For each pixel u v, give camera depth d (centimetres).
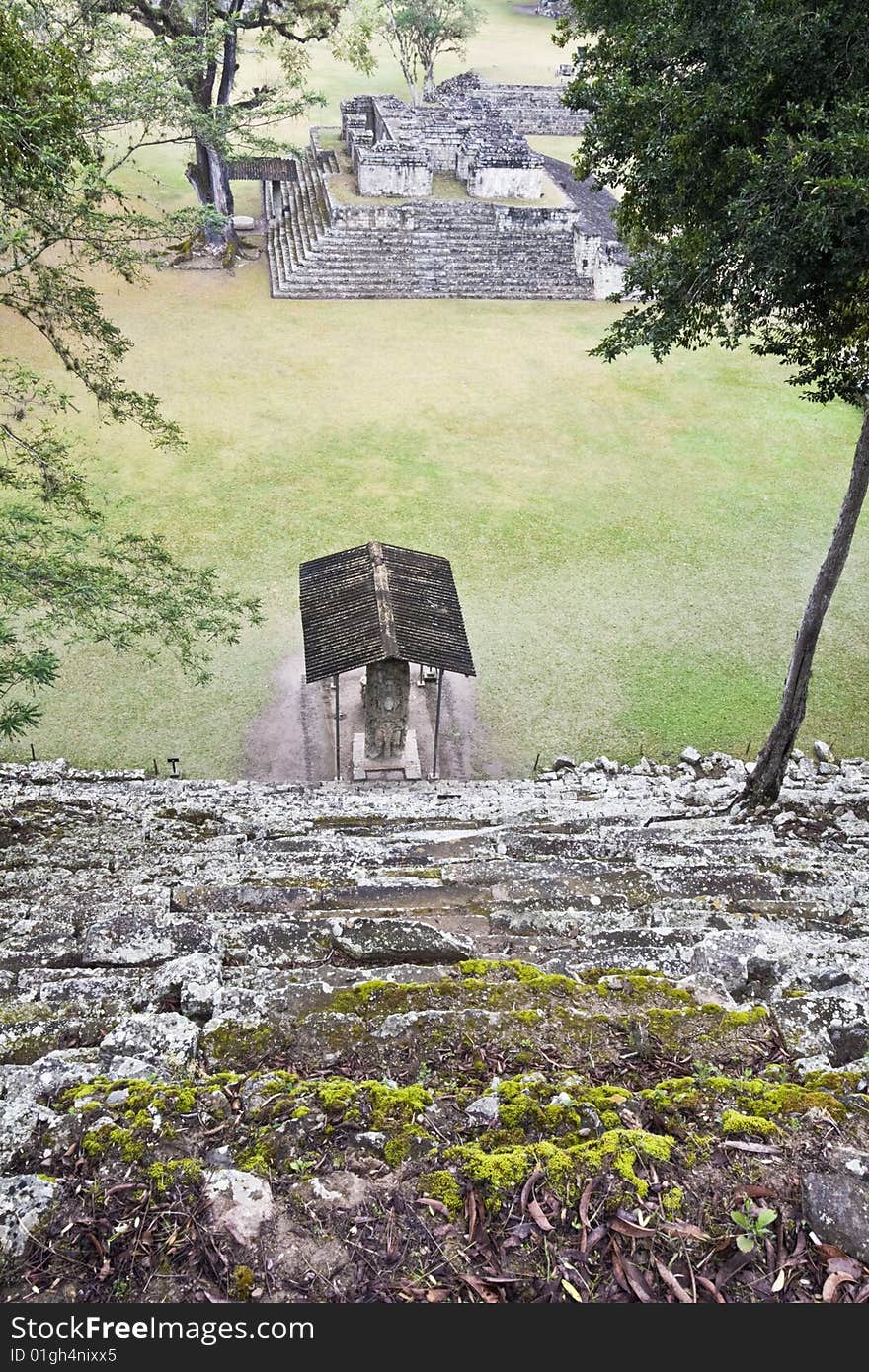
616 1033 537
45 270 1380
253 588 2234
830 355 1353
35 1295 373
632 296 4000
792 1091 477
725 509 2616
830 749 1869
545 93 6269
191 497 2533
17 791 1506
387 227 3894
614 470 2777
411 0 5309
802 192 1070
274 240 4219
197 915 827
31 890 983
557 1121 457
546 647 2116
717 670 2066
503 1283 378
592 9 1519
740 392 3266
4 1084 488
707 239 1234
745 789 1513
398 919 727
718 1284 380
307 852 1118
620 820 1397
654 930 753
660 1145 432
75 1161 433
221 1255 388
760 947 677
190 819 1341
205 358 3300
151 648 2058
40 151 1155
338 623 1717
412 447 2834
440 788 1675
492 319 3791
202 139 3084
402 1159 432
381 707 1734
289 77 3828
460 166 4419
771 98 1192
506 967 639
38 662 1023
